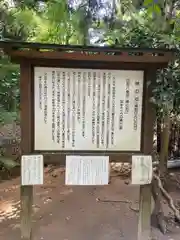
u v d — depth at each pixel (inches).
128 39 114.9
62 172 213.6
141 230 110.5
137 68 100.4
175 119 166.7
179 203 159.3
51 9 125.5
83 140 102.6
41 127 101.2
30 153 101.4
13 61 98.3
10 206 154.5
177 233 129.9
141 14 127.9
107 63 99.0
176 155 221.0
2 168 147.8
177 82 102.0
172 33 115.3
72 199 166.7
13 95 132.2
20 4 126.3
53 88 99.8
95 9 126.4
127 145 103.9
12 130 168.7
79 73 99.6
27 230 106.7
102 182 103.7
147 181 105.4
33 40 130.3
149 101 101.5
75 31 129.3
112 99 101.3
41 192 177.0
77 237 124.3
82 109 101.2
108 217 143.9
